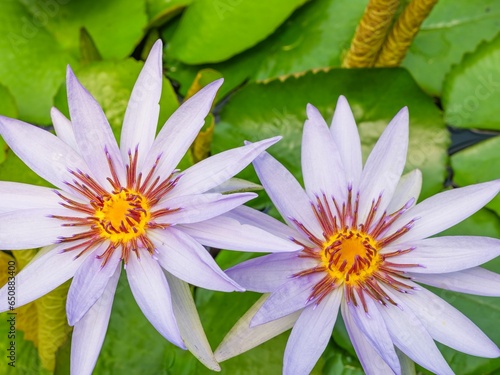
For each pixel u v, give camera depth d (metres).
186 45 0.50
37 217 0.35
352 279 0.36
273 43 0.51
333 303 0.36
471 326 0.35
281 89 0.48
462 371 0.43
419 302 0.36
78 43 0.52
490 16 0.50
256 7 0.49
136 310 0.44
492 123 0.48
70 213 0.36
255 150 0.34
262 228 0.36
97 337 0.34
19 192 0.36
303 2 0.49
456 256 0.36
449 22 0.50
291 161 0.47
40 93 0.50
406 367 0.36
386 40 0.48
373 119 0.48
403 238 0.37
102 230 0.36
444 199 0.37
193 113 0.36
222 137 0.48
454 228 0.45
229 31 0.49
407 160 0.47
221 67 0.51
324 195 0.37
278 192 0.36
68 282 0.42
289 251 0.33
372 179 0.37
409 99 0.48
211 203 0.33
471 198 0.36
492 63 0.48
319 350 0.35
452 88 0.49
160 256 0.35
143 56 0.52
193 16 0.51
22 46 0.51
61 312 0.43
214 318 0.43
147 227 0.36
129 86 0.48
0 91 0.49
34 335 0.45
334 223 0.37
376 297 0.36
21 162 0.46
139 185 0.36
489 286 0.36
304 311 0.35
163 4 0.53
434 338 0.35
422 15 0.45
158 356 0.43
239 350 0.36
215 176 0.35
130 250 0.35
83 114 0.36
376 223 0.37
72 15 0.52
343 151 0.37
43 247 0.36
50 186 0.45
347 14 0.50
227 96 0.51
